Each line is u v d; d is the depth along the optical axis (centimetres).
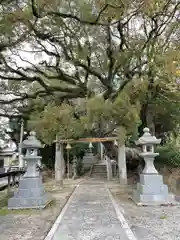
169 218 551
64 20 764
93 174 1914
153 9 631
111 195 938
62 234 443
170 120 1324
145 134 785
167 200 707
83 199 852
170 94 869
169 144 1420
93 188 1183
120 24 735
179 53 670
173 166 1218
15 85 1029
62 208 696
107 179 1627
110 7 597
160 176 725
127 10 629
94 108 742
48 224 528
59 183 1326
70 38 846
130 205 720
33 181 720
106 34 844
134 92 781
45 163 1911
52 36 795
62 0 629
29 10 609
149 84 787
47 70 1030
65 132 853
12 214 629
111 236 426
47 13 626
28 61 969
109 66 879
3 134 2242
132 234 436
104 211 640
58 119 772
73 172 1828
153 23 776
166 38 819
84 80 1026
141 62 838
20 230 484
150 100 940
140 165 1197
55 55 949
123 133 873
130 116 769
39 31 759
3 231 479
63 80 1007
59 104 980
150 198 707
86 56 877
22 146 752
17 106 1136
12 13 595
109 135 1227
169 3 704
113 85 968
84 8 647
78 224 513
